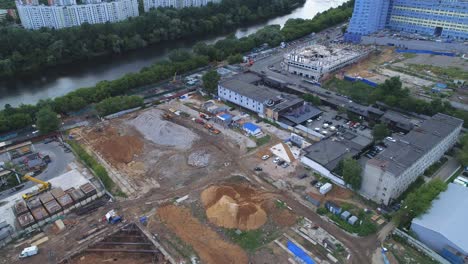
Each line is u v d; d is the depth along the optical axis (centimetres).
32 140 13688
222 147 13162
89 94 16350
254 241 9069
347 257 8650
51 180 11250
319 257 8638
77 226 9669
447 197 9844
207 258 8600
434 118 12756
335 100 16325
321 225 9625
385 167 9856
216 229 9450
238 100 16025
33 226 9581
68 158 12669
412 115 15238
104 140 13662
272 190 10938
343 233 9369
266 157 12469
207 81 16912
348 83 18362
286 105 15088
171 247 8950
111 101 15350
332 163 11544
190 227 9506
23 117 14275
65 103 15375
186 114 15462
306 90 17500
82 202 10431
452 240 8456
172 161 12369
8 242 9181
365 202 10362
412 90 17612
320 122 14812
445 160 12206
